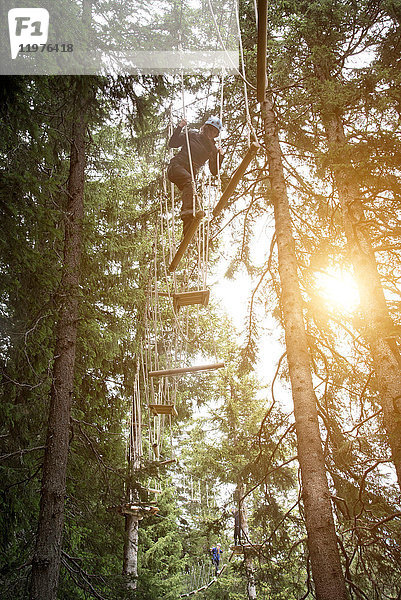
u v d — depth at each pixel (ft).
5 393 20.26
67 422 20.42
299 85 27.48
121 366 31.89
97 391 29.81
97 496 25.68
